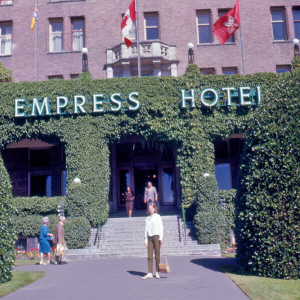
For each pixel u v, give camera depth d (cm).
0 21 2645
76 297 735
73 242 1584
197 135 1950
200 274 947
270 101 976
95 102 1962
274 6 2606
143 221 1852
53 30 2652
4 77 2459
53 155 2466
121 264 1227
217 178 2425
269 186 883
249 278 846
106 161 1952
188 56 2503
